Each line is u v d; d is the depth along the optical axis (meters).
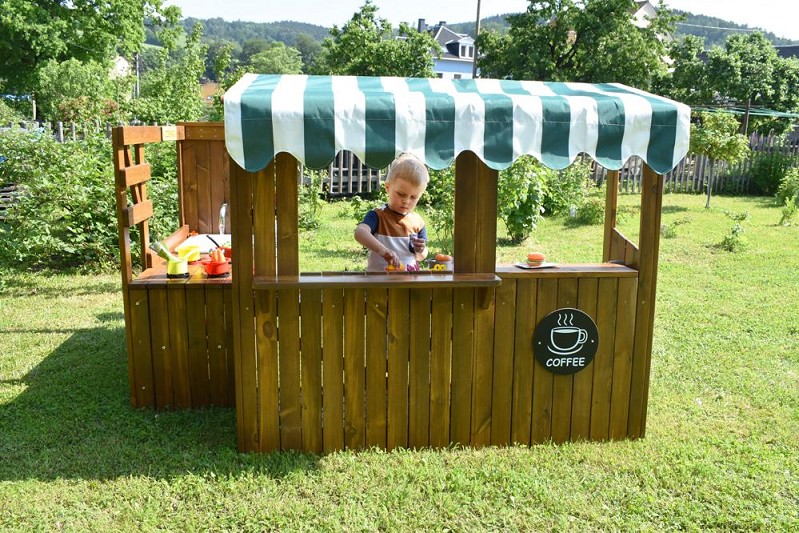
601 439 3.87
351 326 3.53
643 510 3.15
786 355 5.44
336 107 3.05
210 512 3.07
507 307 3.62
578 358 3.74
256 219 3.38
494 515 3.09
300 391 3.58
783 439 3.95
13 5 32.69
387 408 3.66
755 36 35.56
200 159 6.39
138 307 4.19
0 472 3.41
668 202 16.19
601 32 32.88
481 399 3.71
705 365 5.20
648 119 3.28
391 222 4.02
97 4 36.34
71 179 8.03
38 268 8.23
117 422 4.05
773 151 18.94
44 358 5.18
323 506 3.14
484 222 3.53
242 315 3.46
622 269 3.73
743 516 3.11
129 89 26.17
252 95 3.07
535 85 3.84
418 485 3.33
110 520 3.01
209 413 4.23
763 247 10.27
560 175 13.17
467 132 3.15
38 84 34.19
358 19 37.22
